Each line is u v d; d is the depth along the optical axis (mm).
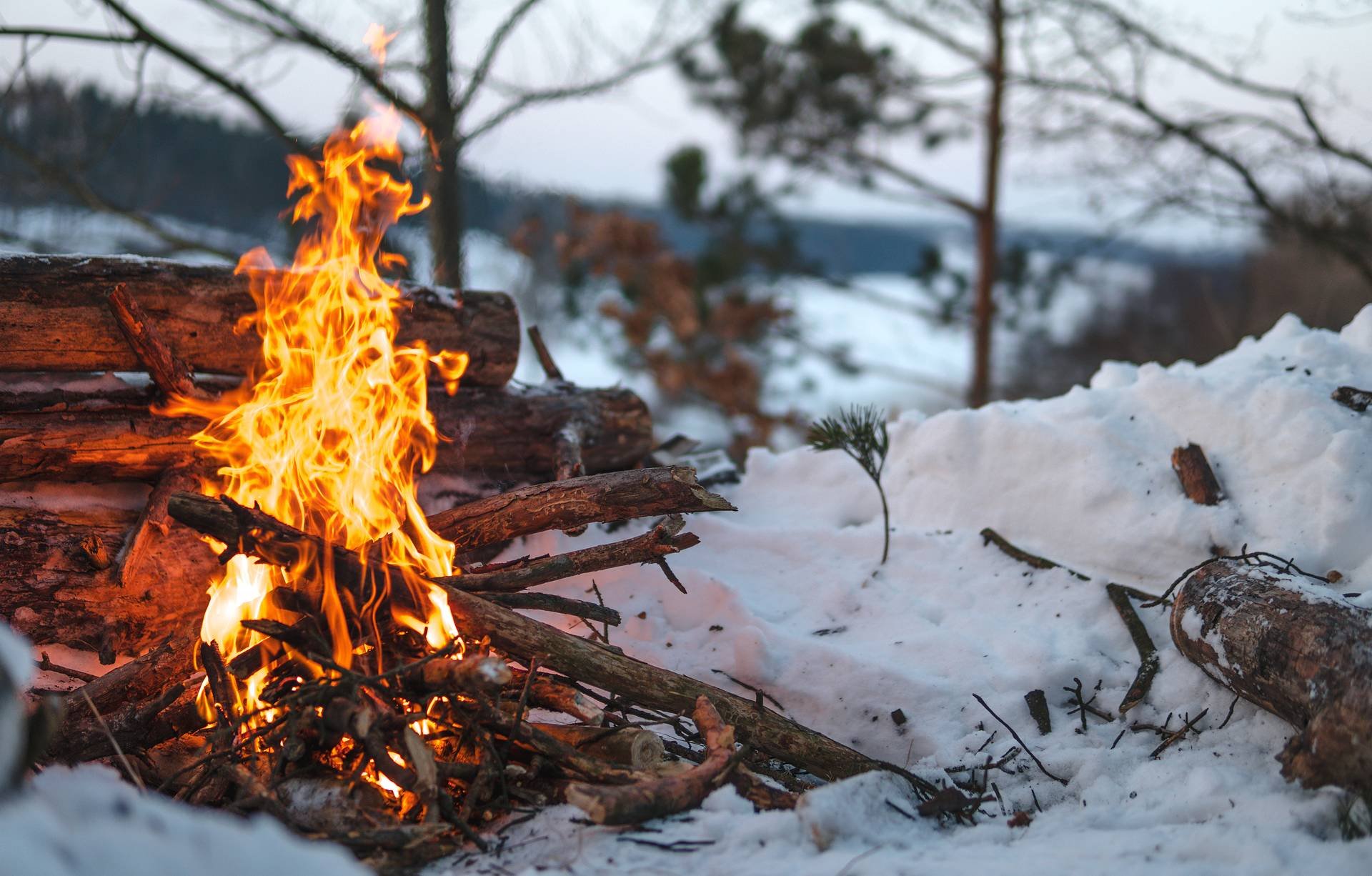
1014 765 3307
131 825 1688
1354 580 3639
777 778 3172
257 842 1746
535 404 4801
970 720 3588
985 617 4082
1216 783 2852
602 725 3146
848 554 4613
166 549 3777
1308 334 4719
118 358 3887
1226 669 3158
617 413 5051
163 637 3719
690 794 2748
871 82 12953
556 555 3734
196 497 3076
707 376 14234
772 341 14586
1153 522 4094
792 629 4207
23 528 3629
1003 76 12266
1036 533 4441
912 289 13867
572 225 13352
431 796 2684
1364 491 3785
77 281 3764
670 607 4328
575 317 13984
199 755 3115
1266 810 2627
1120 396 4699
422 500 4441
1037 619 4008
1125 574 4137
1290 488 3943
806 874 2389
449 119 7691
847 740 3658
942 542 4531
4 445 3623
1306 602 2994
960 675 3777
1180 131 10711
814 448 4559
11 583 3523
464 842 2732
